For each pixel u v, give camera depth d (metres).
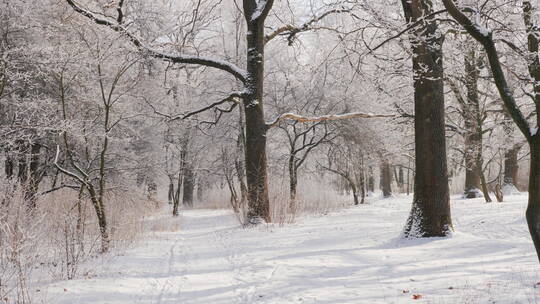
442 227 10.20
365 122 22.53
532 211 5.14
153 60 14.65
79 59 10.71
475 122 19.88
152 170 23.39
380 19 11.11
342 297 5.55
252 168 15.33
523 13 11.38
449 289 5.59
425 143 10.47
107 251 9.94
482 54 16.61
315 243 10.55
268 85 23.33
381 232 11.84
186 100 23.70
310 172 27.89
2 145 11.73
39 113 12.41
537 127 5.13
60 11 12.68
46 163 15.24
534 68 11.12
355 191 28.59
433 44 10.58
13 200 7.53
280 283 6.53
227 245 11.33
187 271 8.06
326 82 22.00
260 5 15.67
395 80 17.25
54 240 8.75
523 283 5.60
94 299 5.86
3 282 6.32
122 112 13.34
